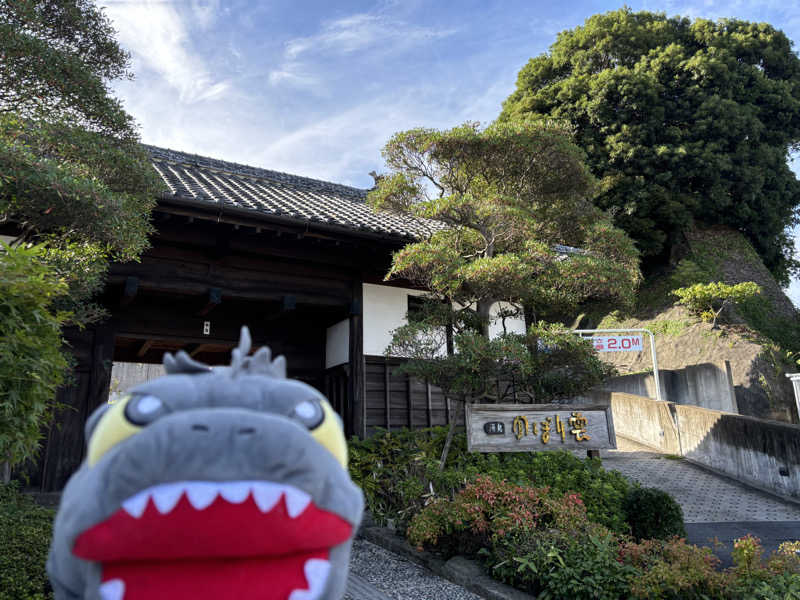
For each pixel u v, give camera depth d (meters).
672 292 21.17
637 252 8.14
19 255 3.59
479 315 7.70
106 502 1.31
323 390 9.76
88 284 5.23
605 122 22.03
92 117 5.37
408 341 6.98
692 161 21.61
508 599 4.48
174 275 7.93
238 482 1.33
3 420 3.56
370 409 9.02
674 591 4.10
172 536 1.29
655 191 21.34
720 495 10.19
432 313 8.02
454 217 7.62
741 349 18.89
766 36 23.86
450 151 7.86
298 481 1.39
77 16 5.43
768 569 4.52
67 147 4.84
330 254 8.99
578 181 8.39
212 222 7.75
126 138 5.66
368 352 9.17
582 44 24.27
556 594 4.35
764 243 24.80
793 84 23.61
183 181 9.28
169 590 1.34
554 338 7.00
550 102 23.41
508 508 5.41
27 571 3.35
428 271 7.23
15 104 5.07
